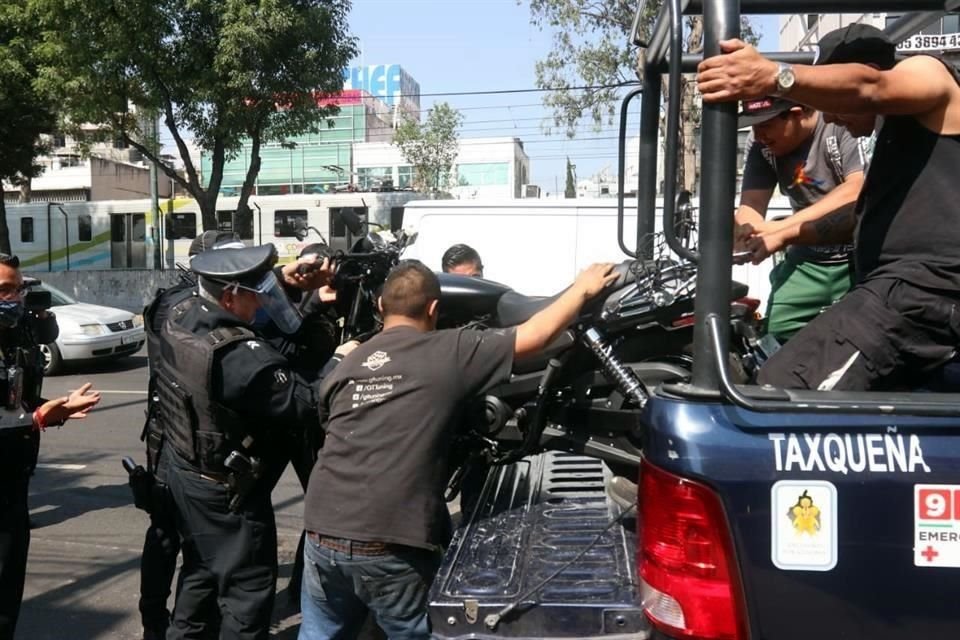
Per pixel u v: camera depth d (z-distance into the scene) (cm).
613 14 1642
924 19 278
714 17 188
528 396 323
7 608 348
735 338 315
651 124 346
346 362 280
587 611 216
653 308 302
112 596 471
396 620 269
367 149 6262
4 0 1722
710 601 182
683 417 187
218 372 310
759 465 181
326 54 1656
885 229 228
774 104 332
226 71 1593
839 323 223
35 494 675
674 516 186
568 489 326
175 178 1802
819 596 180
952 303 216
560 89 1684
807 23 459
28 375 378
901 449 179
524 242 887
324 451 277
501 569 242
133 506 642
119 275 2367
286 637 411
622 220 344
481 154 6012
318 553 271
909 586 178
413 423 266
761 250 328
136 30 1552
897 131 225
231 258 330
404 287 285
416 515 263
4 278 367
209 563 326
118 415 980
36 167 2172
